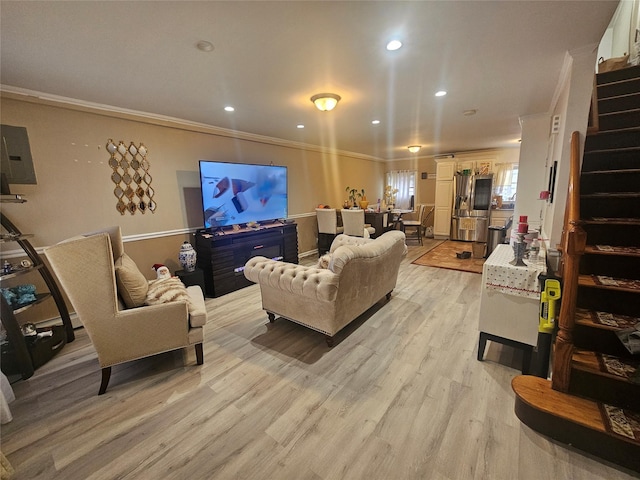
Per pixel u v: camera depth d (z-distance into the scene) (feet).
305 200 19.40
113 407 5.99
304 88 8.80
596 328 5.44
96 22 5.27
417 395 6.14
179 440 5.14
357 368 7.12
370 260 8.56
